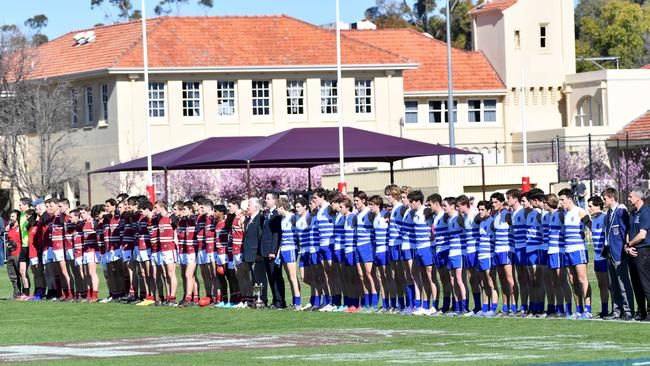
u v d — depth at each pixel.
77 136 88.50
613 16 144.38
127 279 38.66
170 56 86.00
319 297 33.53
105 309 35.12
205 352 22.27
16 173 83.94
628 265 27.34
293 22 91.94
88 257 39.09
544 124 101.88
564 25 102.12
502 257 29.11
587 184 82.00
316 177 86.88
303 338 24.84
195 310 33.84
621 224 27.16
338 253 32.66
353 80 89.81
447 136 98.50
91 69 86.44
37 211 41.16
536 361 19.50
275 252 33.75
